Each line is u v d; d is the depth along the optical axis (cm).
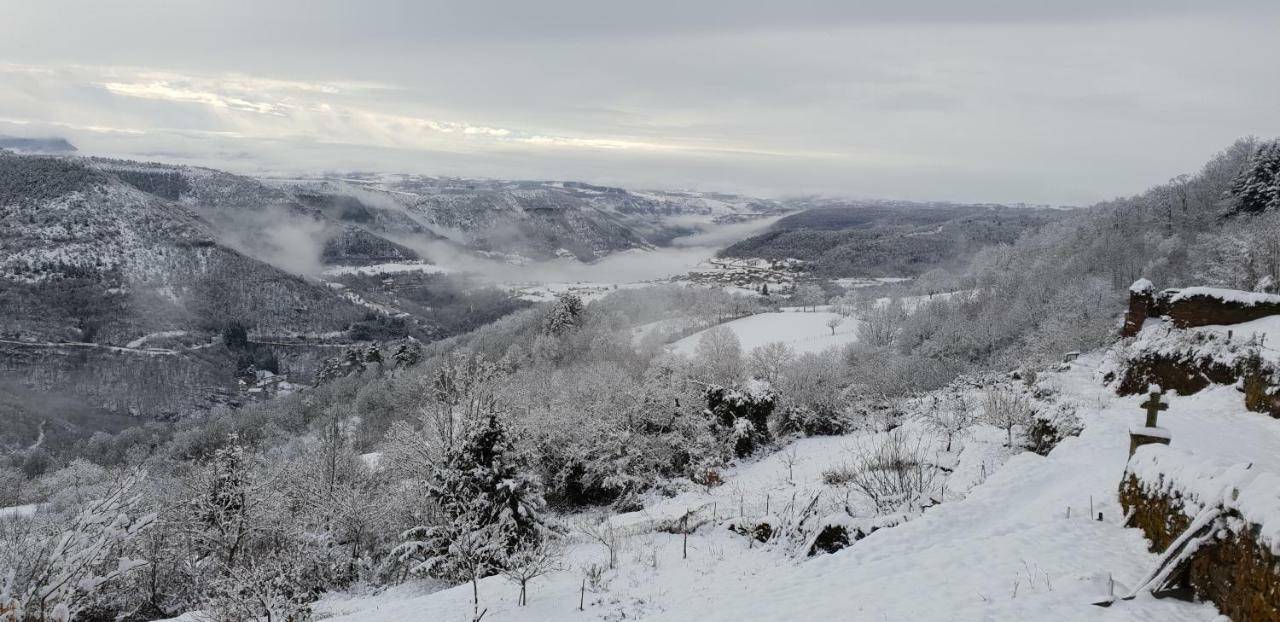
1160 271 6956
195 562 2967
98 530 1152
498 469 2570
